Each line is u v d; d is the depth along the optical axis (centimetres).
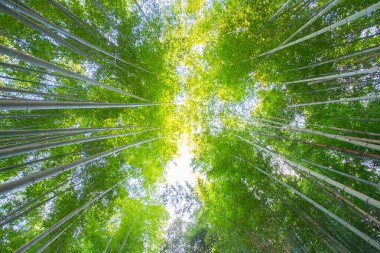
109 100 974
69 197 867
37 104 336
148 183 1181
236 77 973
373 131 684
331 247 620
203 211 1134
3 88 385
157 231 1203
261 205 855
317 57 816
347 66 774
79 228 873
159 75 1072
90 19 873
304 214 722
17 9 382
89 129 575
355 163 723
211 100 1165
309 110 861
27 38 753
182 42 1127
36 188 829
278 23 877
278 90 935
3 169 425
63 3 818
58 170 375
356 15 439
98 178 951
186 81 1195
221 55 982
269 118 977
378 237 633
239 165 945
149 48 1002
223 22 1000
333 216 523
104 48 905
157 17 1024
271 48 876
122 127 772
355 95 763
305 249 692
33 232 802
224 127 1098
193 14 1098
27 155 809
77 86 914
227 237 902
